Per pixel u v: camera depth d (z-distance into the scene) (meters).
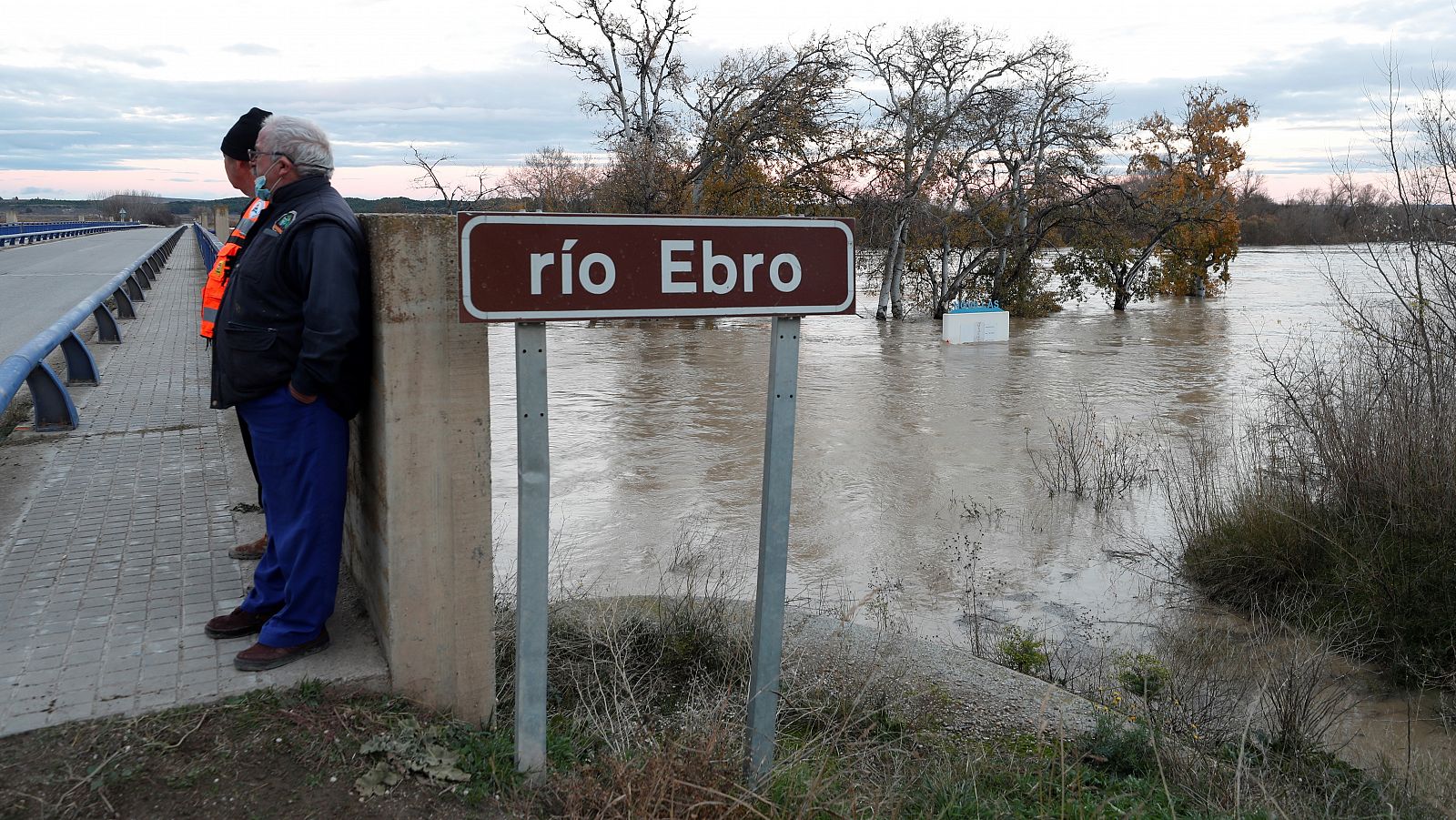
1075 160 30.70
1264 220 27.52
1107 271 32.50
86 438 6.48
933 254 32.69
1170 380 17.86
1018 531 8.79
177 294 19.11
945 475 10.75
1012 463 11.30
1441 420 6.95
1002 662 5.64
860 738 3.56
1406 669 5.83
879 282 40.22
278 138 2.86
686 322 28.12
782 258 2.77
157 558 4.03
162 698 2.78
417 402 2.82
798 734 3.68
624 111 33.06
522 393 2.54
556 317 2.55
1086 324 29.23
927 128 28.53
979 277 31.73
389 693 2.94
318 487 2.89
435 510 2.90
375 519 3.10
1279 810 3.30
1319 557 7.14
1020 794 3.31
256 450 2.93
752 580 7.04
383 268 2.73
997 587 7.34
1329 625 6.22
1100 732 3.98
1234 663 5.75
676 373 18.38
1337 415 8.13
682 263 2.67
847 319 30.20
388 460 2.82
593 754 3.07
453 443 2.89
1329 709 5.01
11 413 7.36
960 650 5.64
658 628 4.47
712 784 2.73
